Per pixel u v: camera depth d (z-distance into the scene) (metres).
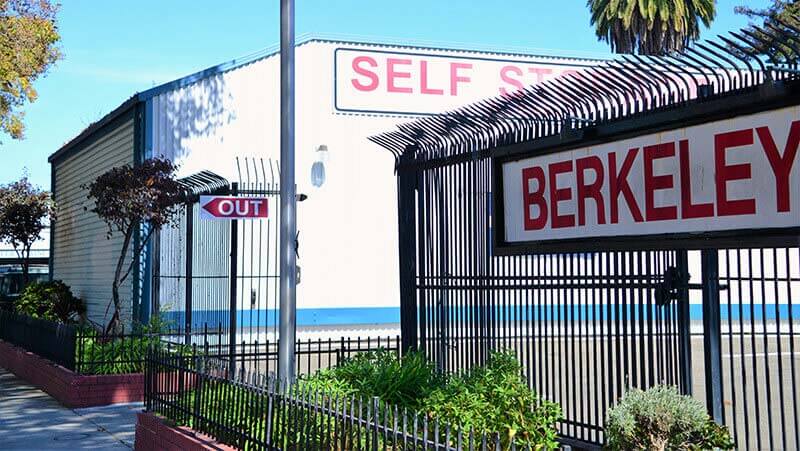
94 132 26.30
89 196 18.05
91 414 13.91
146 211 17.44
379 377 9.53
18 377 19.19
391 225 25.91
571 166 8.81
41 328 18.12
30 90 19.91
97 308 24.98
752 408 13.53
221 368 9.91
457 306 10.47
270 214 23.73
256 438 8.15
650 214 7.95
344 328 25.11
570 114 8.95
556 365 16.70
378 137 11.91
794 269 22.88
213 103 23.97
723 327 23.36
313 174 25.36
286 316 9.87
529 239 9.35
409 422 7.80
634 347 8.46
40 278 33.69
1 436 12.21
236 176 24.17
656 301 8.38
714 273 8.23
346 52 26.08
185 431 9.48
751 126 7.09
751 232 7.07
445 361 10.59
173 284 20.80
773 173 6.92
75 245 28.22
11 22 19.64
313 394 7.92
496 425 7.78
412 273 11.32
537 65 28.50
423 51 27.06
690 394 8.20
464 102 27.36
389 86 26.50
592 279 8.87
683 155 7.65
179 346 15.77
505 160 9.67
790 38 7.02
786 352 20.92
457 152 10.66
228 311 18.48
